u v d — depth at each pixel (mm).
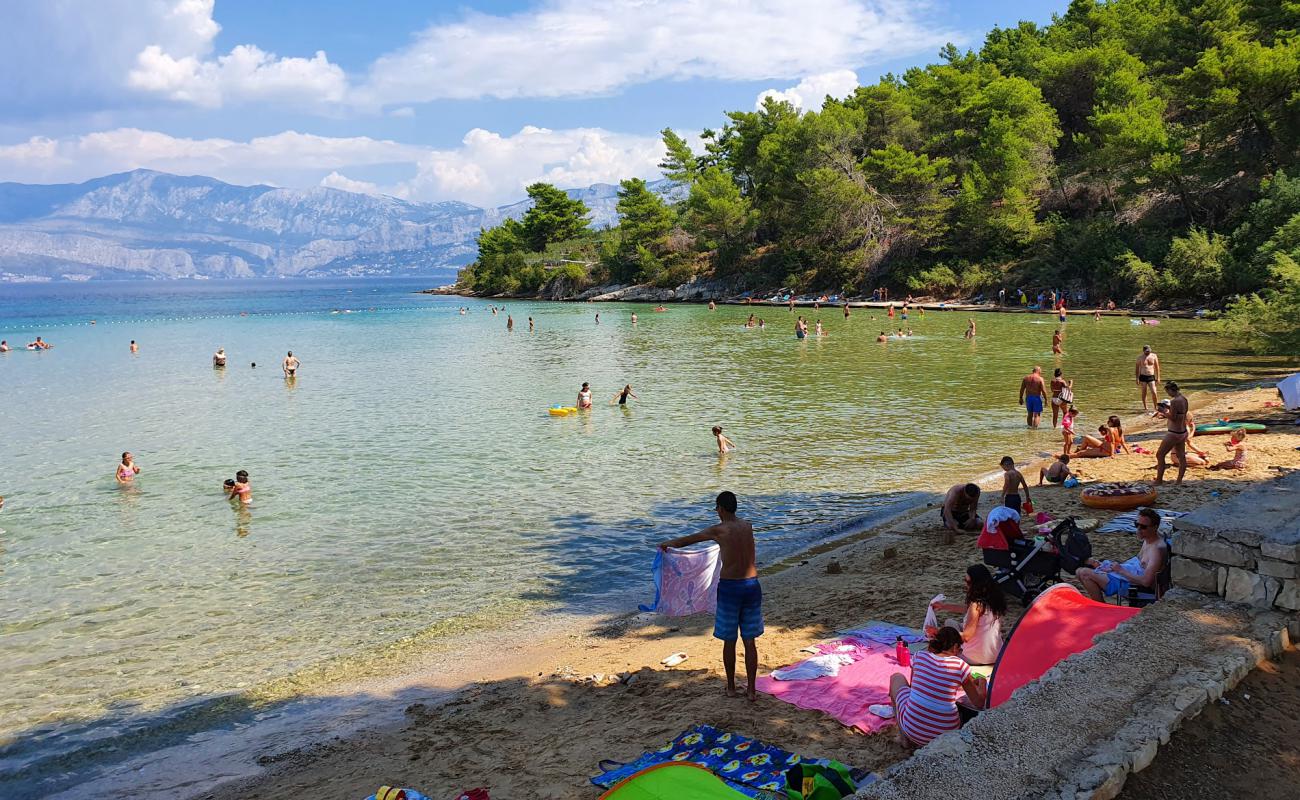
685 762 6098
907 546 13945
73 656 11180
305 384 40000
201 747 8805
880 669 8766
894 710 7359
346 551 15391
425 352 54812
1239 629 6848
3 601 13164
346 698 9852
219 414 31641
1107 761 5254
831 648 9570
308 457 23656
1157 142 60688
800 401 30375
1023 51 94312
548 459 22609
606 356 49125
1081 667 6391
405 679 10289
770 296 98812
